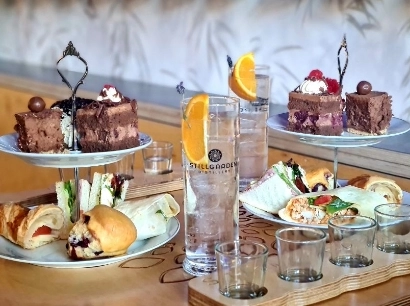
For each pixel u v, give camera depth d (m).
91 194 1.12
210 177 0.93
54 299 0.88
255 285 0.84
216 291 0.84
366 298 0.88
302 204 1.11
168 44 2.56
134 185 1.36
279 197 1.16
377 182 1.17
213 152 0.92
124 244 0.98
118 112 1.13
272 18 2.12
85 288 0.91
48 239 1.06
